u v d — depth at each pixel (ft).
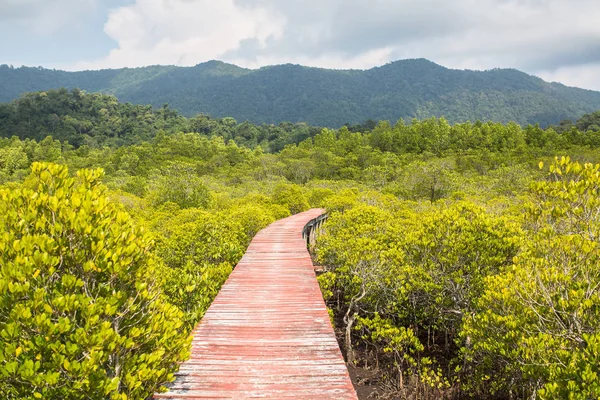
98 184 10.25
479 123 319.68
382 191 120.37
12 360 7.36
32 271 7.58
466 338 25.54
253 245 35.81
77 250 8.36
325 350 14.85
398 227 38.24
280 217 72.95
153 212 64.69
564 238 16.42
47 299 7.91
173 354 10.20
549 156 189.98
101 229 8.79
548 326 16.05
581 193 15.47
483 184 117.50
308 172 207.92
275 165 206.08
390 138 286.66
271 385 12.41
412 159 226.17
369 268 29.60
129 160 244.42
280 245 35.78
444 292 27.32
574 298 14.51
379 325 29.01
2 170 221.25
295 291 21.98
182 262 30.09
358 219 41.98
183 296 21.79
